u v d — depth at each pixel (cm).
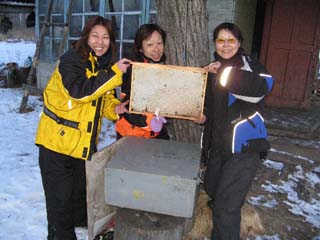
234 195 206
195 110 214
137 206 206
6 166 389
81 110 210
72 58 201
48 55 806
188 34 267
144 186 199
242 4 521
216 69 209
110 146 227
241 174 206
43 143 216
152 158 217
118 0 608
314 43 600
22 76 925
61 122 211
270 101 644
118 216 225
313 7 591
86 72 203
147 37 234
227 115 212
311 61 606
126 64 201
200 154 228
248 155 209
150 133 262
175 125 287
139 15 578
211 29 496
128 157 216
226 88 198
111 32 212
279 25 619
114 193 206
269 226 273
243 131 206
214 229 217
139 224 217
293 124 496
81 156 211
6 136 511
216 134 221
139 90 214
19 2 1134
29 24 1185
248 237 260
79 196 259
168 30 270
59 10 756
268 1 620
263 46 638
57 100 210
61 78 199
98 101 212
